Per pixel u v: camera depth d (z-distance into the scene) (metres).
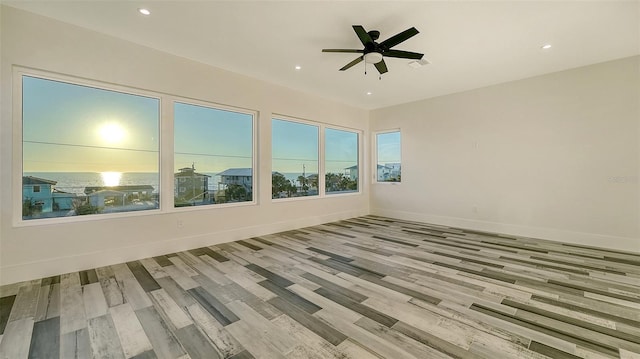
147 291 2.52
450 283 2.70
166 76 3.64
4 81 2.65
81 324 1.99
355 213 6.57
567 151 4.24
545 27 2.98
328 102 5.90
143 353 1.68
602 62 3.93
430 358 1.62
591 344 1.75
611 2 2.55
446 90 5.24
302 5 2.61
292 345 1.75
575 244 4.12
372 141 6.87
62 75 2.96
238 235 4.41
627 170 3.80
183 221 3.82
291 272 2.99
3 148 2.65
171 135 3.75
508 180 4.80
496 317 2.08
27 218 2.84
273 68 4.17
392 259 3.43
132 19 2.86
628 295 2.44
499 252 3.72
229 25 2.97
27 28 2.74
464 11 2.69
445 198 5.59
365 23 2.91
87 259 3.07
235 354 1.67
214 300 2.35
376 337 1.83
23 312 2.15
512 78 4.59
